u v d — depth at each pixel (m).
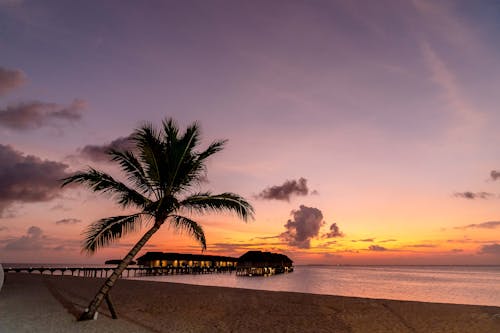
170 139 12.48
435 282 75.56
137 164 12.48
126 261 11.86
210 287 21.61
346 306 14.82
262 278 72.62
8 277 30.06
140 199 12.41
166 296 17.27
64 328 10.35
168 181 12.36
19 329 10.20
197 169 12.77
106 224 11.62
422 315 13.12
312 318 12.60
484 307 14.54
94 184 11.88
